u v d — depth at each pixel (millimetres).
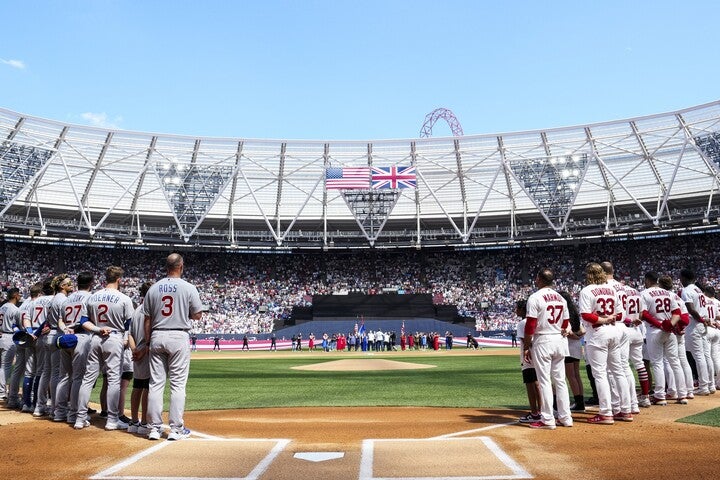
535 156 52188
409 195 58000
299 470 5805
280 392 15320
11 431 8359
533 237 57562
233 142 52125
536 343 8312
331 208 58219
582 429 8086
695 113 45344
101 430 8461
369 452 6664
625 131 48875
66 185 51406
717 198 50406
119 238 55062
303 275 62969
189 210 53812
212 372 23344
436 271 62812
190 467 5965
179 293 7949
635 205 53344
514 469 5738
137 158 52031
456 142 53000
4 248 54312
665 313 10609
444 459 6254
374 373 22094
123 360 9148
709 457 6109
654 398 10766
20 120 44938
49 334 9703
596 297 8797
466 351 43688
